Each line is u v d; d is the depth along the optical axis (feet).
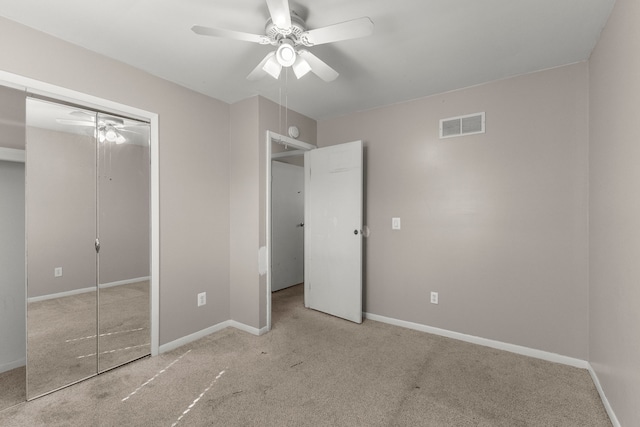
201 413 5.84
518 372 7.34
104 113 7.44
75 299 7.09
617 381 5.32
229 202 10.29
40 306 6.63
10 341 7.46
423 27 6.19
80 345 7.10
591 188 7.15
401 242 10.31
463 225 9.16
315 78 8.48
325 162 11.51
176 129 8.70
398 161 10.36
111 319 7.57
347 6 5.56
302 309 12.09
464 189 9.13
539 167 8.04
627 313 4.84
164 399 6.28
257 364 7.71
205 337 9.35
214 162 9.78
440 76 8.38
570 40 6.64
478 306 8.93
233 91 9.34
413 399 6.29
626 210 4.87
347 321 10.77
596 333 6.73
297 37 5.44
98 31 6.31
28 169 6.45
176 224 8.68
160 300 8.28
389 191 10.57
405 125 10.20
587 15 5.80
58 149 6.81
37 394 6.45
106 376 7.18
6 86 6.04
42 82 6.28
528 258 8.19
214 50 7.04
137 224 7.98
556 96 7.82
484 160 8.80
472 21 6.00
